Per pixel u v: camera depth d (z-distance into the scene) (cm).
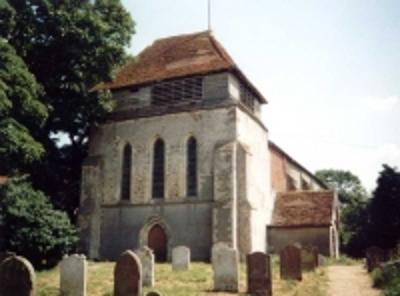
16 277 1014
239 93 2938
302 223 3058
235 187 2644
